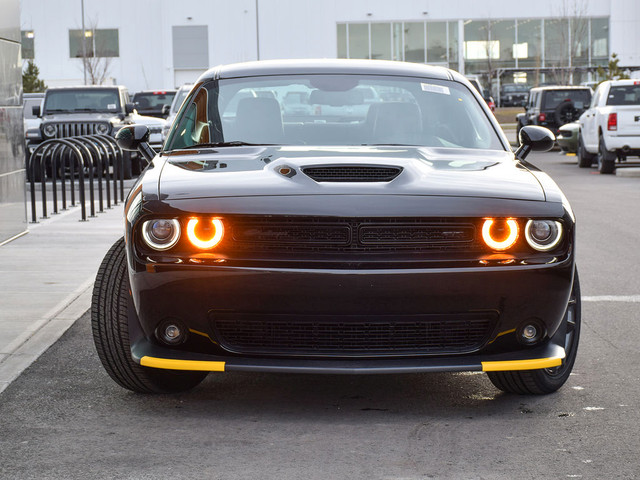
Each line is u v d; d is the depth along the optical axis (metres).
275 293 4.71
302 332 4.85
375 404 5.41
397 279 4.70
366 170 5.23
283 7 66.19
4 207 11.94
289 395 5.58
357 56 66.44
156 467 4.40
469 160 5.66
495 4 66.06
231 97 6.41
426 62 66.56
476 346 4.94
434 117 6.32
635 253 11.15
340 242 4.77
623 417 5.14
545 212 4.89
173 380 5.54
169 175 5.25
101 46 68.12
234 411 5.27
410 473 4.31
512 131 47.03
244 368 4.83
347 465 4.42
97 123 23.11
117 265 5.46
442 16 66.06
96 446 4.70
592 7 66.12
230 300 4.75
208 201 4.83
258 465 4.42
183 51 67.19
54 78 68.19
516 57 66.62
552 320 4.97
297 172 5.14
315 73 6.62
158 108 39.25
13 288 8.88
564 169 26.34
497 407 5.34
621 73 49.31
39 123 25.27
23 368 6.17
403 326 4.86
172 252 4.82
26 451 4.63
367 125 6.23
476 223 4.83
